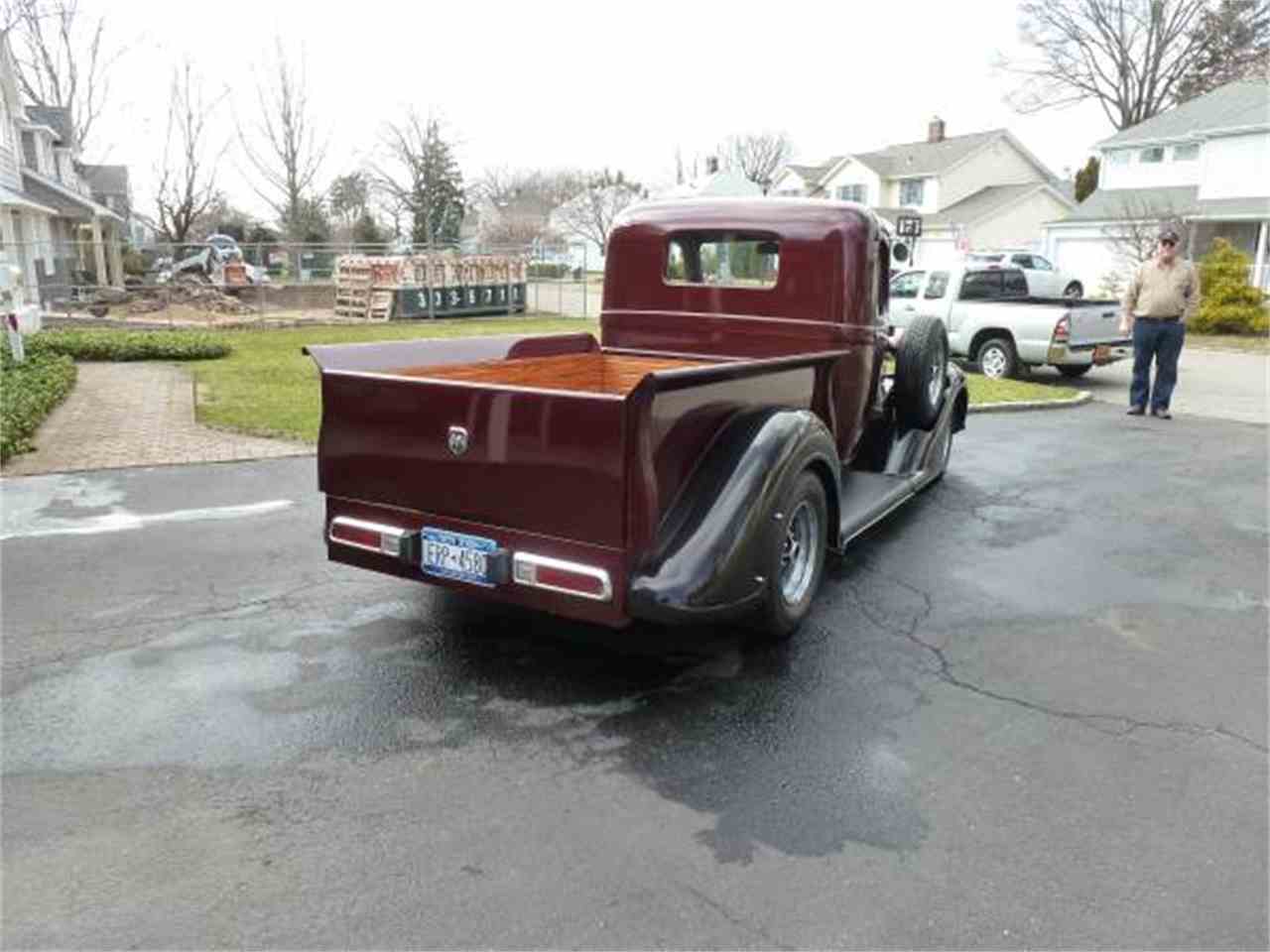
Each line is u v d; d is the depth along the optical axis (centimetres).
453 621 404
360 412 352
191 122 3253
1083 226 3084
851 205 493
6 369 1019
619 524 303
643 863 244
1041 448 823
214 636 386
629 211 550
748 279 516
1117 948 216
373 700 332
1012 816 268
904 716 327
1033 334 1233
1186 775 292
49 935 216
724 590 323
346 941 215
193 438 771
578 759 295
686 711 328
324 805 268
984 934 220
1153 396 1002
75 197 2620
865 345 504
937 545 532
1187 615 431
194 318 2055
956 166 4191
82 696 332
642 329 551
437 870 240
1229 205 2691
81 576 452
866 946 216
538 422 311
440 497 338
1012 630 409
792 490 358
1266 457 792
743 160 6619
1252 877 242
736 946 215
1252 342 2028
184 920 221
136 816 262
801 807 270
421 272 2222
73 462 685
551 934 218
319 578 454
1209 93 3266
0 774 282
